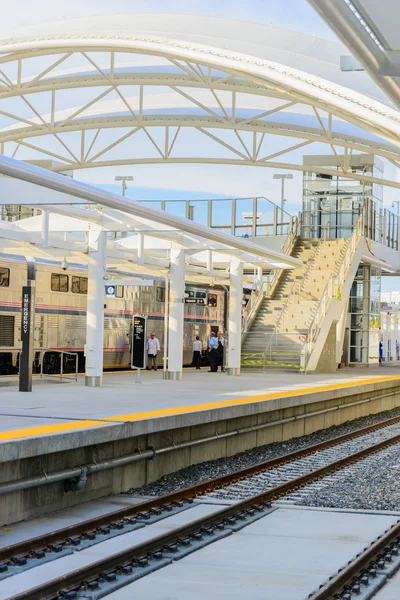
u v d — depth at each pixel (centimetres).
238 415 1962
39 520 1211
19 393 2181
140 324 2767
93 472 1384
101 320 2533
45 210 2236
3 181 1989
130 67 3969
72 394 2180
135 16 3634
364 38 1168
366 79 3597
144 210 2188
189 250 3288
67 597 779
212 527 1099
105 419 1541
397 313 7025
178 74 3925
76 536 1030
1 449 1146
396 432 2573
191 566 918
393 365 6019
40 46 3509
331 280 4053
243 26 3622
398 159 4209
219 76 3922
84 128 4550
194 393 2342
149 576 874
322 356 4294
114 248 2977
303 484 1539
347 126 4197
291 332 3934
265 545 1032
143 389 2459
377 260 5112
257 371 3897
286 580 862
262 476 1631
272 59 3547
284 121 4325
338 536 1095
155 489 1523
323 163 5041
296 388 2736
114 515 1142
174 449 1686
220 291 4572
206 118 4497
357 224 4697
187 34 3600
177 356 3030
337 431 2675
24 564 905
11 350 3033
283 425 2358
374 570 900
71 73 4034
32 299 2231
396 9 1073
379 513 1277
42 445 1237
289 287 4338
